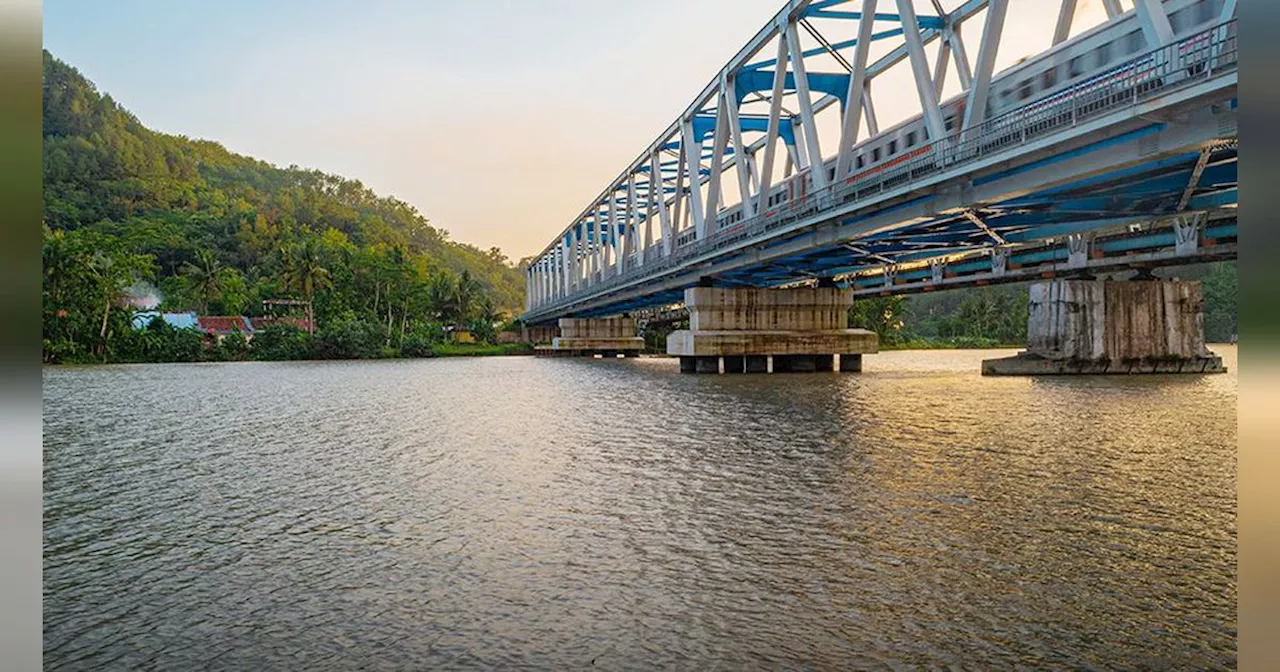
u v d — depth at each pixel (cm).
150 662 1050
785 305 6297
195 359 11212
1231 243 4575
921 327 18788
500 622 1146
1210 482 2020
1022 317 16300
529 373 7925
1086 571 1335
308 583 1339
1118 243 5297
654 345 14800
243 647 1088
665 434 3003
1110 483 2016
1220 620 1125
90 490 2122
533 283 17925
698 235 6094
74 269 10275
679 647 1051
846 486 2000
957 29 4478
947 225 3997
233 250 18862
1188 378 5225
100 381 6762
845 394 4506
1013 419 3303
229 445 2909
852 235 4053
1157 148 2417
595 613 1170
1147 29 2311
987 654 1024
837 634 1086
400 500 1934
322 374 8025
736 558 1415
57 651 1090
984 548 1464
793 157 6594
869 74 5384
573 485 2053
